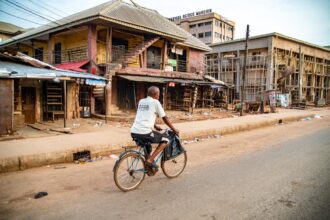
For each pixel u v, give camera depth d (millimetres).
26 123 12727
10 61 13102
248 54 34875
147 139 4484
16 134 9562
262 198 4086
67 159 6594
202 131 10383
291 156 6910
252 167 5863
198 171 5562
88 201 4012
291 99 33844
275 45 32156
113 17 15266
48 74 10477
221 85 22188
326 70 42125
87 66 16266
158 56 21500
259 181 4891
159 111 4516
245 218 3424
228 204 3869
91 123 12961
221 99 25953
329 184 4715
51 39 18516
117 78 17703
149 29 17328
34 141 7629
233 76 35969
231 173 5406
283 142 9062
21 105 12500
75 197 4176
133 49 17984
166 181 4922
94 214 3564
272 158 6703
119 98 17938
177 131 4793
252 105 22531
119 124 12672
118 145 7711
